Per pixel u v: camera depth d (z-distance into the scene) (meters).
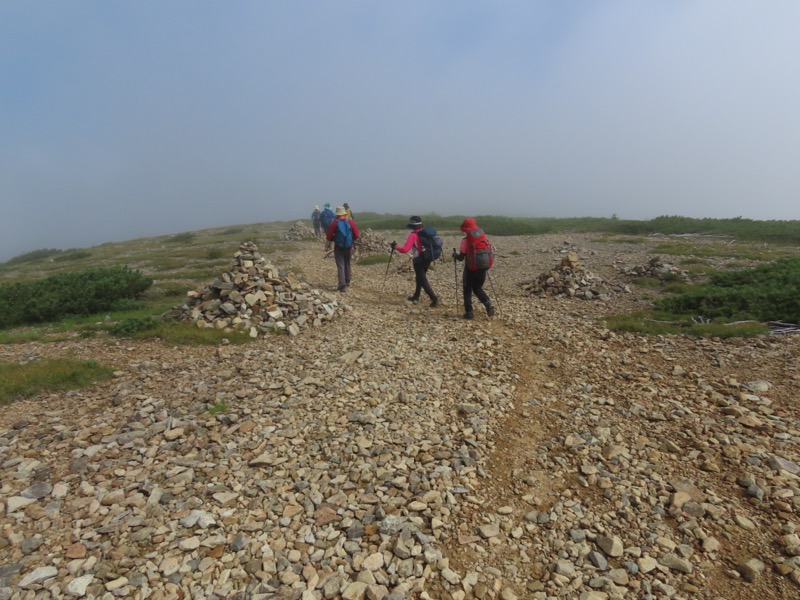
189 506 4.61
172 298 17.19
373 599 3.59
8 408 6.76
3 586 3.56
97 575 3.72
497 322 11.62
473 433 6.15
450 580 3.82
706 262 18.39
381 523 4.40
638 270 16.52
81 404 6.94
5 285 15.30
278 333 10.60
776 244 24.22
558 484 5.17
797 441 5.71
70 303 14.24
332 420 6.41
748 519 4.53
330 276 20.17
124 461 5.38
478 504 4.80
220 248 34.28
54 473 5.11
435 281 18.44
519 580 3.89
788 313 10.09
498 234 38.34
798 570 3.89
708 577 3.91
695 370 8.00
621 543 4.26
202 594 3.61
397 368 8.33
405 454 5.61
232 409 6.71
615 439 6.01
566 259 16.06
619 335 10.16
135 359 8.94
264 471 5.25
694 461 5.48
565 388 7.63
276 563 3.95
